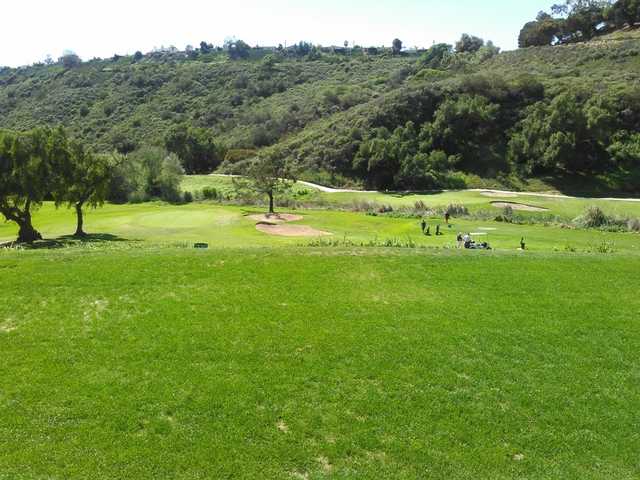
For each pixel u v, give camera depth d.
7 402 10.56
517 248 30.34
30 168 36.16
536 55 105.00
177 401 10.80
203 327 14.02
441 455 9.64
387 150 73.25
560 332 14.59
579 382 12.23
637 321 15.46
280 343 13.36
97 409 10.44
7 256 19.08
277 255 20.16
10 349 12.65
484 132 77.50
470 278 18.45
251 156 92.00
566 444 10.17
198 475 8.87
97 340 13.19
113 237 37.25
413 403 11.13
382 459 9.47
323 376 11.96
